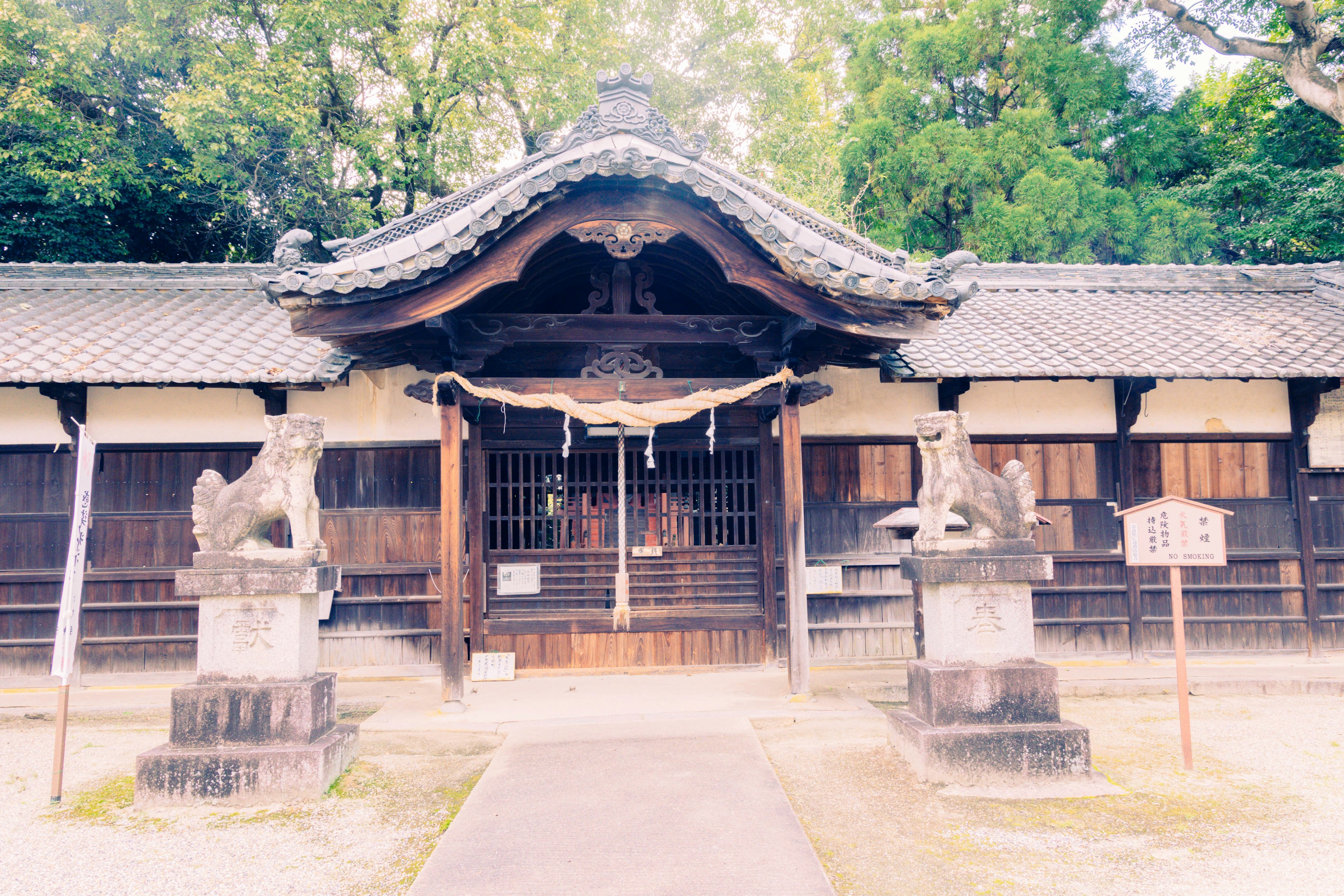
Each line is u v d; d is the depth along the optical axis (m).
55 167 13.41
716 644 7.57
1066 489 8.12
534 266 6.17
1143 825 4.04
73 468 7.44
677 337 6.30
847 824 4.08
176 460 7.54
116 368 6.73
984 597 4.83
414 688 7.10
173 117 12.16
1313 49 14.35
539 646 7.43
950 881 3.47
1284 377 7.19
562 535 7.43
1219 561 4.91
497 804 4.31
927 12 21.03
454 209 8.23
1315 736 5.68
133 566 7.41
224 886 3.50
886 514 7.98
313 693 4.66
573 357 6.64
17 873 3.63
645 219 5.52
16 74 12.73
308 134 13.39
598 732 5.61
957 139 17.45
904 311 5.75
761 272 5.66
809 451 7.99
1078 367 7.32
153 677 7.36
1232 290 9.63
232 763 4.44
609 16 18.25
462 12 14.74
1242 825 4.04
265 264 9.45
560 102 15.55
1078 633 8.02
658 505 7.54
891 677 7.28
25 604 7.31
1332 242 16.50
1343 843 3.82
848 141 18.97
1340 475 8.20
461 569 6.20
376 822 4.19
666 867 3.58
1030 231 16.14
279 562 4.70
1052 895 3.33
